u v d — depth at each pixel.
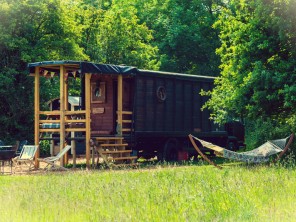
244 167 23.28
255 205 13.06
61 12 46.66
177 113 32.09
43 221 11.92
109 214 12.50
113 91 29.50
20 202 14.24
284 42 27.73
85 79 28.17
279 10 27.50
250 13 29.45
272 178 17.58
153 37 63.84
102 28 55.19
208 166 25.81
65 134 27.97
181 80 32.34
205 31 64.38
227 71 29.75
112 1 68.25
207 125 34.38
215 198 14.27
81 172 23.45
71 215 12.46
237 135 37.00
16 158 26.55
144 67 55.47
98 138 26.94
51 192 16.19
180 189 16.11
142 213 12.45
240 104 28.75
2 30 42.84
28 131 44.06
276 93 27.31
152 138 31.00
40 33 46.50
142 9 67.94
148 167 26.77
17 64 44.03
